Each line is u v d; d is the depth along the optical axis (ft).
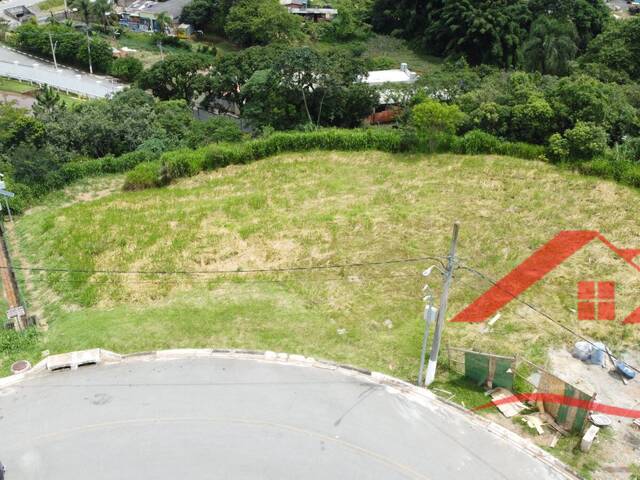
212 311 83.61
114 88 244.01
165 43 321.11
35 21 314.76
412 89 180.34
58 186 130.82
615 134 137.18
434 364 69.00
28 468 59.62
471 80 171.53
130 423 64.95
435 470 59.62
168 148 151.33
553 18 248.11
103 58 279.69
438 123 134.21
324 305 84.79
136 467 59.72
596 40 210.59
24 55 290.97
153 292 87.76
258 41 311.47
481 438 63.16
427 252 96.68
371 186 121.60
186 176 133.08
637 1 356.18
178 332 79.46
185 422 65.00
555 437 63.21
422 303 84.69
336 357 75.20
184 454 61.16
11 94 239.50
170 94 234.17
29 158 130.82
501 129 136.56
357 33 323.78
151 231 105.19
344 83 178.29
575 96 131.64
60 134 155.43
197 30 341.82
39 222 112.37
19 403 67.82
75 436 63.31
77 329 80.02
